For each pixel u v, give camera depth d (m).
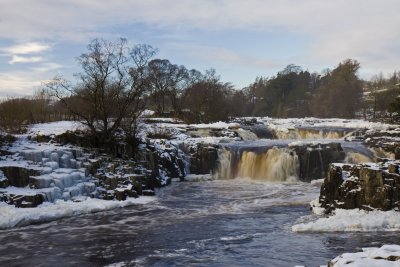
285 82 131.00
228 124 55.84
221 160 40.97
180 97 83.62
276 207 27.17
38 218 23.62
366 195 23.31
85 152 32.94
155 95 68.81
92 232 21.77
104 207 26.67
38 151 30.05
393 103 37.19
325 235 20.16
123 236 21.00
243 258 17.41
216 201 29.45
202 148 41.38
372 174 23.25
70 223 23.55
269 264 16.61
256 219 24.02
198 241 19.98
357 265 10.38
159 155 37.78
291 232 20.98
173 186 35.75
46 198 25.95
